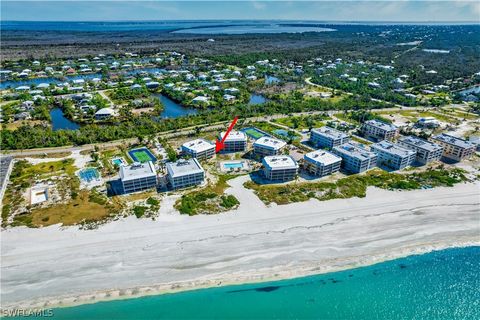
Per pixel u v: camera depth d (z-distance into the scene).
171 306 89.88
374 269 103.62
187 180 141.75
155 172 140.88
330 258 106.62
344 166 163.12
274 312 89.44
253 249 108.81
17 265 99.81
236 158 169.62
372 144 179.25
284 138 193.88
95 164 159.62
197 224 119.62
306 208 130.12
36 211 123.88
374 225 121.75
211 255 105.94
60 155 169.12
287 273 100.75
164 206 128.75
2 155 166.25
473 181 152.50
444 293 96.56
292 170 149.00
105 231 114.56
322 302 92.75
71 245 108.00
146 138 190.62
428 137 193.62
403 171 160.38
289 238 114.00
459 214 129.38
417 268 104.56
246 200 134.00
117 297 91.56
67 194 134.88
